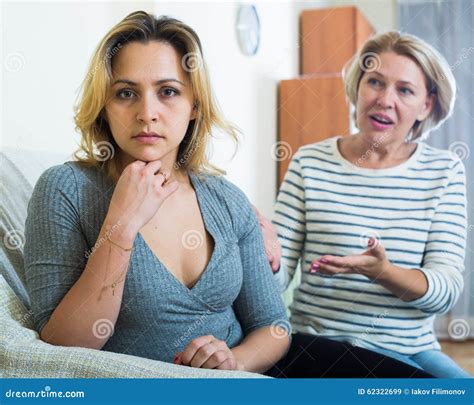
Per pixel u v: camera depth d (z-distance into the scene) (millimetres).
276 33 2926
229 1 2463
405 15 3250
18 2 1534
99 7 1867
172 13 2088
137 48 829
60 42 1699
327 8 3203
